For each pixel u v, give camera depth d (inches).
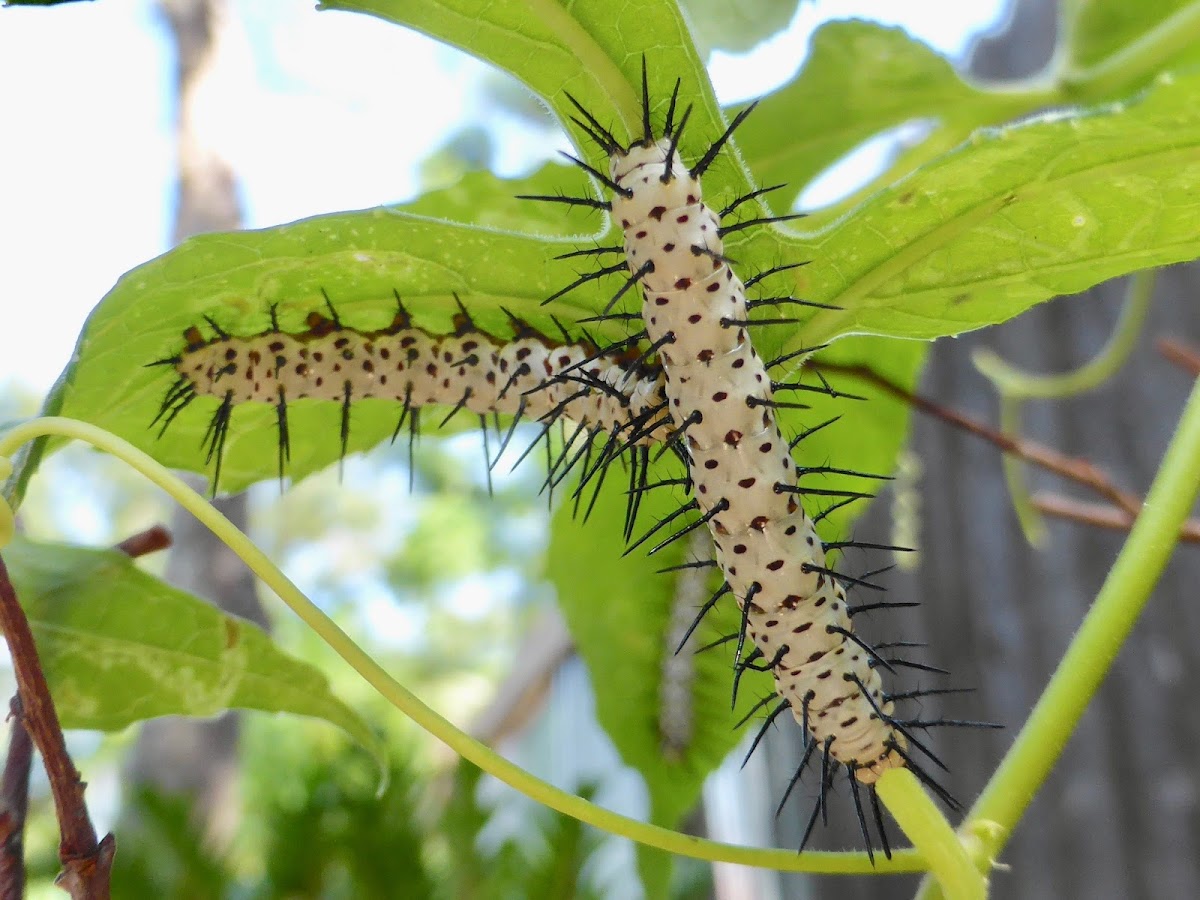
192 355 5.0
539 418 5.2
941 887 4.5
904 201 4.5
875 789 4.6
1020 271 4.7
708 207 4.5
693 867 7.7
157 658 5.2
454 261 4.9
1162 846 12.1
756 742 4.7
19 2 4.4
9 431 4.5
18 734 4.3
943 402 14.1
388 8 4.5
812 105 6.5
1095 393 13.3
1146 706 12.4
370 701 30.8
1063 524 13.1
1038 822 12.9
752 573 4.6
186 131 25.2
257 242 4.7
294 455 5.6
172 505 22.7
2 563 4.1
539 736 23.9
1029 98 6.5
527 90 4.6
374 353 5.1
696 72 4.4
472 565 37.7
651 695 6.0
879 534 13.7
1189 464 4.7
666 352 4.5
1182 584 12.4
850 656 4.6
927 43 6.3
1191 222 4.5
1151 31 6.4
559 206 6.0
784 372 4.8
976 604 13.4
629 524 4.9
